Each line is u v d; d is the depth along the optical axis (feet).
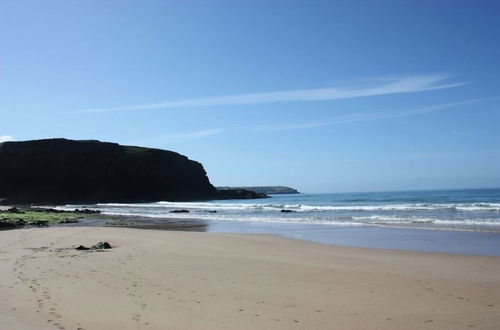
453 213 119.03
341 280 38.04
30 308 28.81
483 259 48.73
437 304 29.99
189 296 32.37
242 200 371.97
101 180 341.21
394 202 205.98
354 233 80.23
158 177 370.53
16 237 73.82
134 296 32.22
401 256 52.03
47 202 308.81
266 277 39.47
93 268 43.45
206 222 122.31
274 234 81.61
